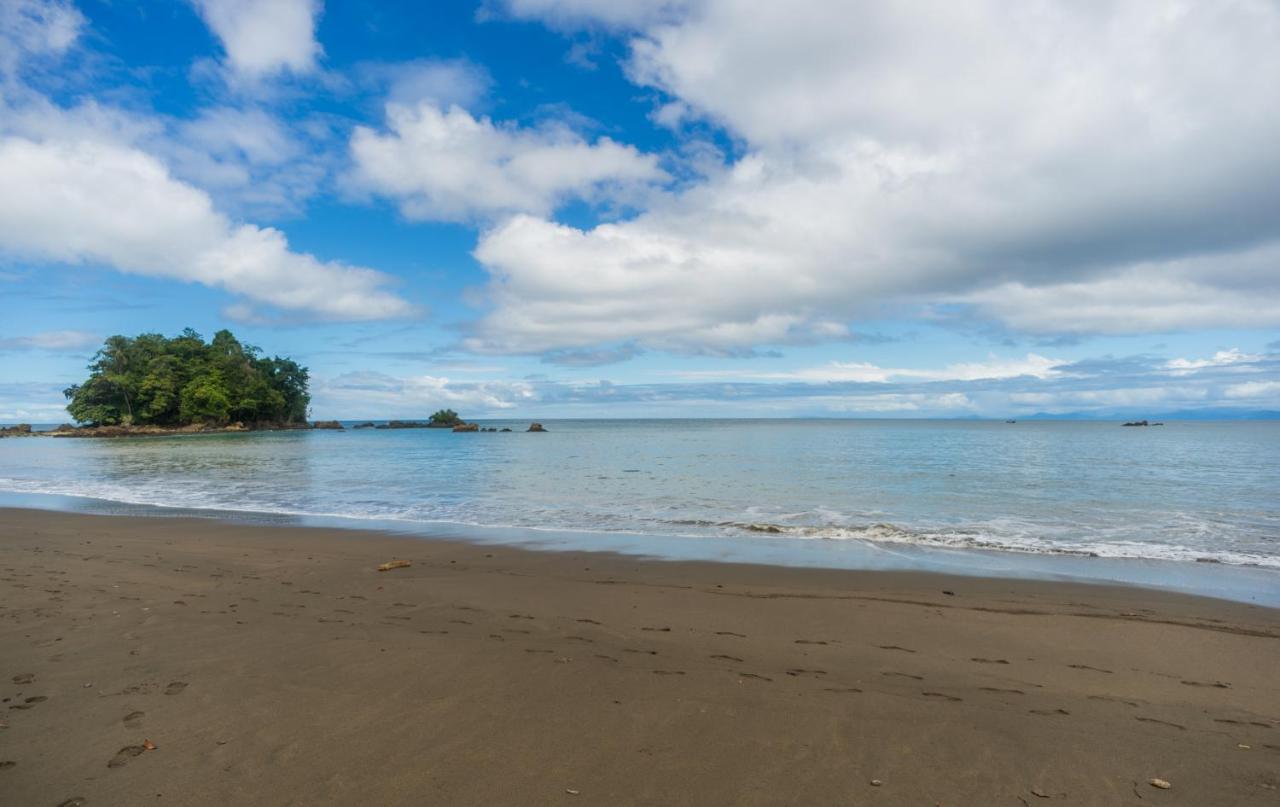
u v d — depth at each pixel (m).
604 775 3.45
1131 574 9.35
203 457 38.38
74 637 5.84
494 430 92.06
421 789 3.28
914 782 3.44
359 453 42.31
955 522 13.86
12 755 3.59
